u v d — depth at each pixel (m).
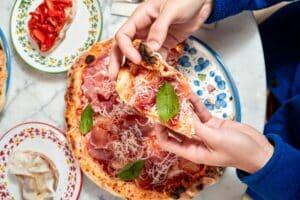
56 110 1.01
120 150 0.95
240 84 0.98
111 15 1.00
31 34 0.99
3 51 0.99
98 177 0.94
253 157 0.85
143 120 0.93
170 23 0.84
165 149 0.90
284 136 1.06
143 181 0.95
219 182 0.98
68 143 0.97
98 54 0.96
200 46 0.95
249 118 0.98
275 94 1.12
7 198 1.01
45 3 0.99
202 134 0.82
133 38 0.87
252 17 0.98
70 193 0.99
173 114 0.79
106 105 0.95
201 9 0.90
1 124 1.01
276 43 1.13
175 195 0.94
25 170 1.00
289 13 1.13
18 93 1.01
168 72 0.80
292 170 0.87
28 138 1.00
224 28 0.98
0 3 1.01
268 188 0.89
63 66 1.00
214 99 0.96
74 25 1.00
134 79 0.81
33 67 0.99
